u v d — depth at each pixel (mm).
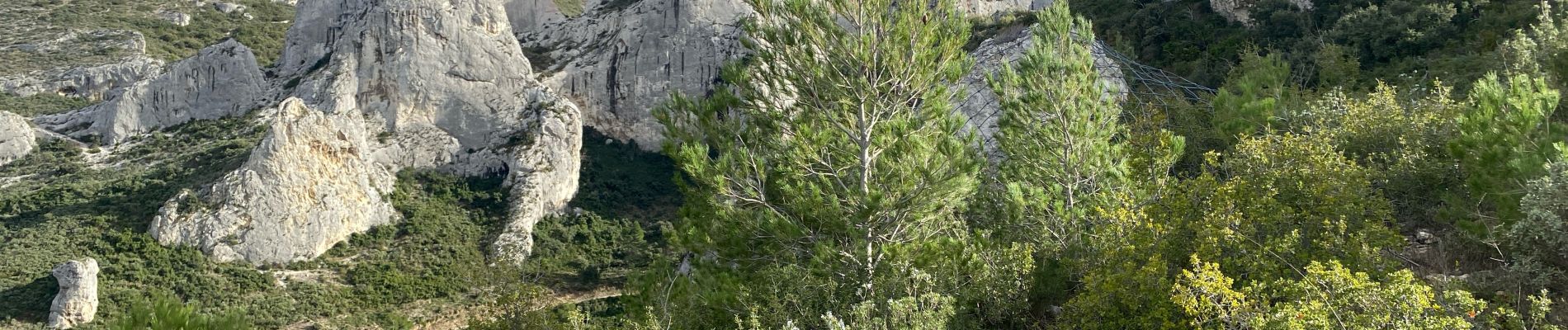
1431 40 37250
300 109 57531
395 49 69938
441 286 50750
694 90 76500
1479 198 14797
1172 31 49188
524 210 60469
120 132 66500
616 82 77875
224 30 97312
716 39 77375
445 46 70562
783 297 15914
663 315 17812
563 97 70938
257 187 52844
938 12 18641
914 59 18016
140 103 68125
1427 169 16797
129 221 51875
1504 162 13891
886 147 17594
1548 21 25922
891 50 17672
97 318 42781
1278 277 13148
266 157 53969
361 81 69125
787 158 17766
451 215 60062
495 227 59531
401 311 47406
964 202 18312
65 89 78562
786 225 16891
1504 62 25562
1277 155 15820
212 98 68938
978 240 16750
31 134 64938
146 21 93875
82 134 67312
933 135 18344
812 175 18000
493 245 56719
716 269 18703
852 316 14961
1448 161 16875
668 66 77500
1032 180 20625
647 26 79000
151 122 67938
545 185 63312
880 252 17219
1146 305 13281
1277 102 23562
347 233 55188
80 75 79188
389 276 51094
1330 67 35531
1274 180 15133
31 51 84000
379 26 70500
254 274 49281
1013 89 22219
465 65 70438
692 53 77375
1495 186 14047
